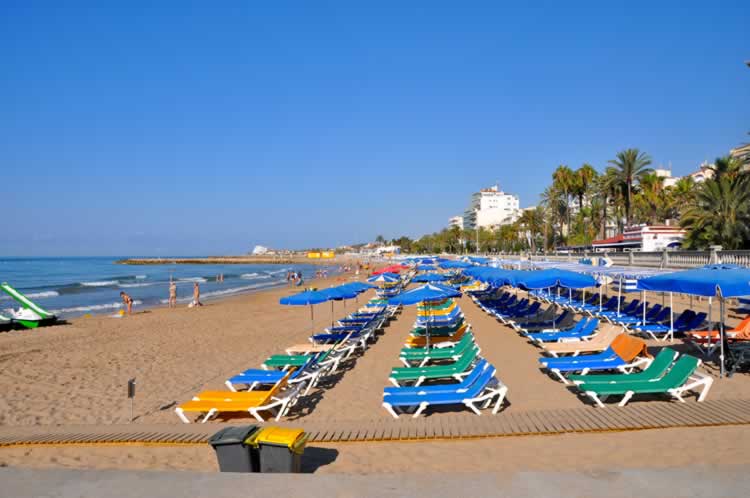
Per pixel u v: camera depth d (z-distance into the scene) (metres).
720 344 8.97
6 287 21.03
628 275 13.87
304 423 7.06
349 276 64.06
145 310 27.92
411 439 6.06
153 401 9.41
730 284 6.98
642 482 3.31
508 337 13.87
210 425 7.45
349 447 6.02
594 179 61.38
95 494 3.34
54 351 14.98
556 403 7.73
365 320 16.19
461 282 33.97
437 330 13.28
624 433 5.91
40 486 3.48
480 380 7.45
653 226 41.28
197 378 11.10
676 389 6.93
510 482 3.38
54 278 67.69
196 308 28.14
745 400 6.89
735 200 26.53
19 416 8.73
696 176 67.38
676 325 12.09
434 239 149.75
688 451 5.26
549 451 5.53
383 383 9.71
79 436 6.91
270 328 18.91
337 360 10.65
